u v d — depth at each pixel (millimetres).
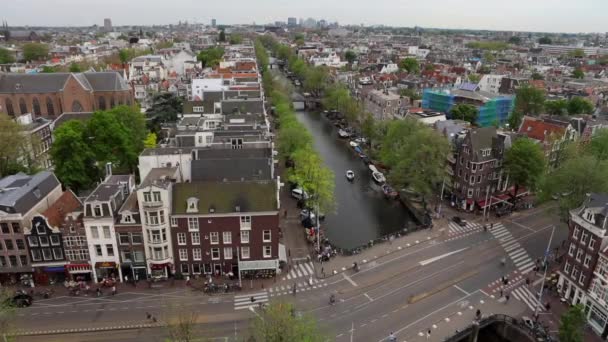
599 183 89312
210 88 182500
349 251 92562
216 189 81750
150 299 76562
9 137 108688
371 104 198000
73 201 85125
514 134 132375
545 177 102625
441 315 73250
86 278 81062
